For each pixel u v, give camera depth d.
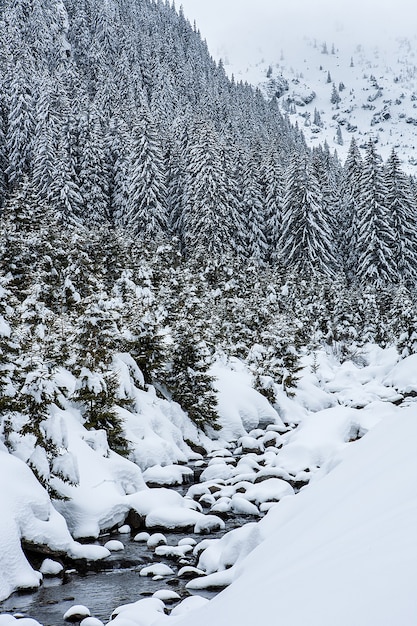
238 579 6.36
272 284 48.69
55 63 103.19
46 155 56.19
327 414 23.58
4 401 14.98
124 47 120.12
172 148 68.06
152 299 34.09
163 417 25.22
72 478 14.90
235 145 74.19
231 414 29.45
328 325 54.28
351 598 3.48
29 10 109.69
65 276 30.55
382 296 57.28
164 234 51.91
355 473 7.71
